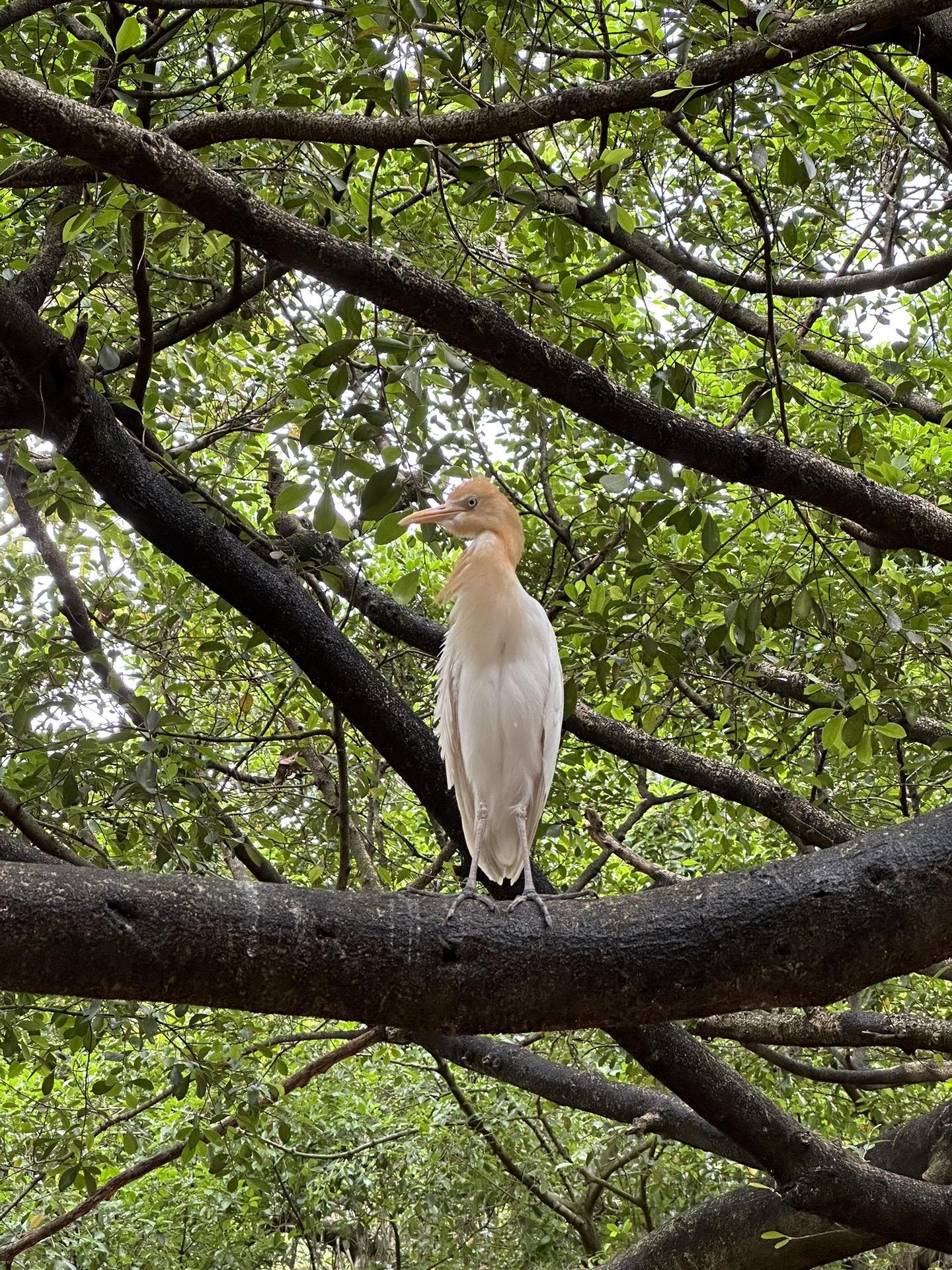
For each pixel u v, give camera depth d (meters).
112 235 4.91
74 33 4.43
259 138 3.42
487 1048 6.39
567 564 6.31
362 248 3.24
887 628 4.84
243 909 2.45
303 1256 14.62
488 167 4.03
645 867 5.26
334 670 4.37
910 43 4.02
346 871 5.35
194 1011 6.03
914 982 7.84
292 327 6.06
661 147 5.95
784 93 3.51
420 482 4.39
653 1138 8.95
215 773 6.34
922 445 7.91
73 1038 5.04
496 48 3.25
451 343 3.44
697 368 7.50
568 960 2.58
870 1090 7.80
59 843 4.32
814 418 6.12
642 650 4.53
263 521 6.44
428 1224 10.09
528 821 4.59
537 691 4.46
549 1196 9.35
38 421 4.08
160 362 6.15
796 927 2.61
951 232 6.71
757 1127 4.49
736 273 5.77
